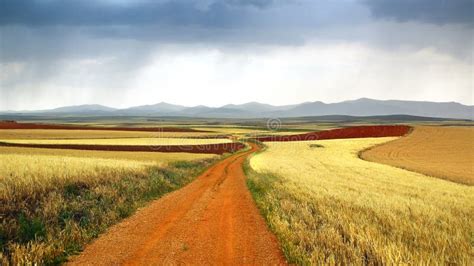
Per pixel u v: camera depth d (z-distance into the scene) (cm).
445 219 1345
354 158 6328
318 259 900
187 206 1770
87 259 963
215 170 4141
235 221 1441
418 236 1077
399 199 1825
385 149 7744
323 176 3378
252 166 4575
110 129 13900
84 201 1498
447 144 8369
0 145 7200
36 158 2852
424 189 2531
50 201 1353
